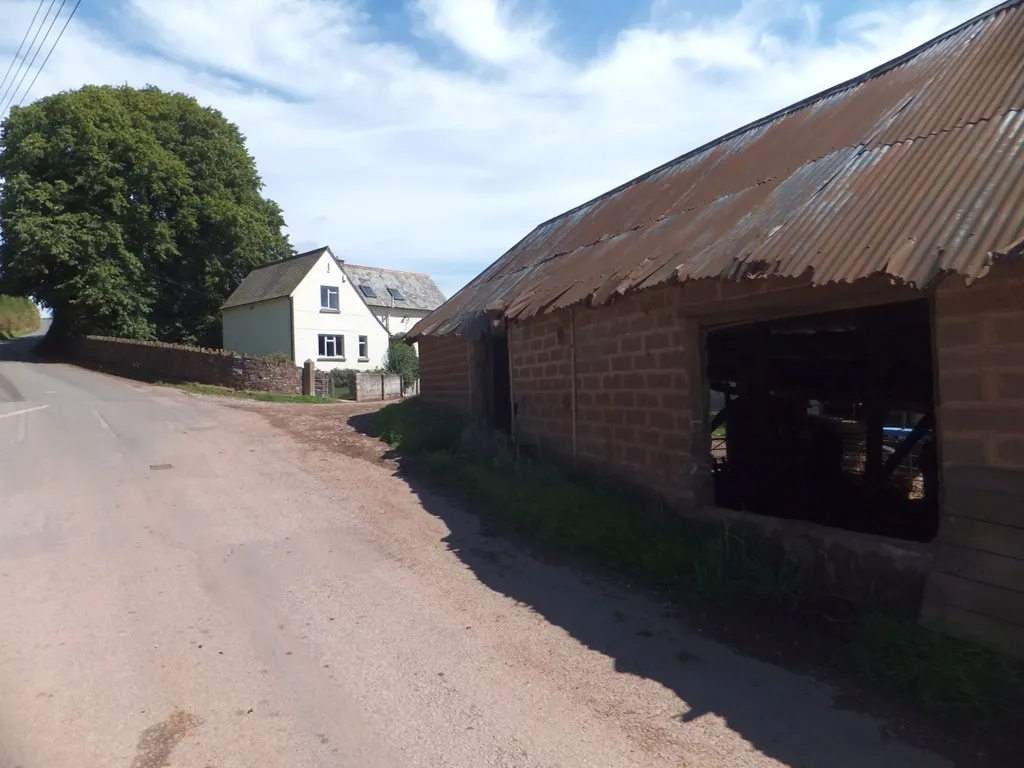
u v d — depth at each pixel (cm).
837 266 444
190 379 2561
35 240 2967
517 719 368
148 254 3338
